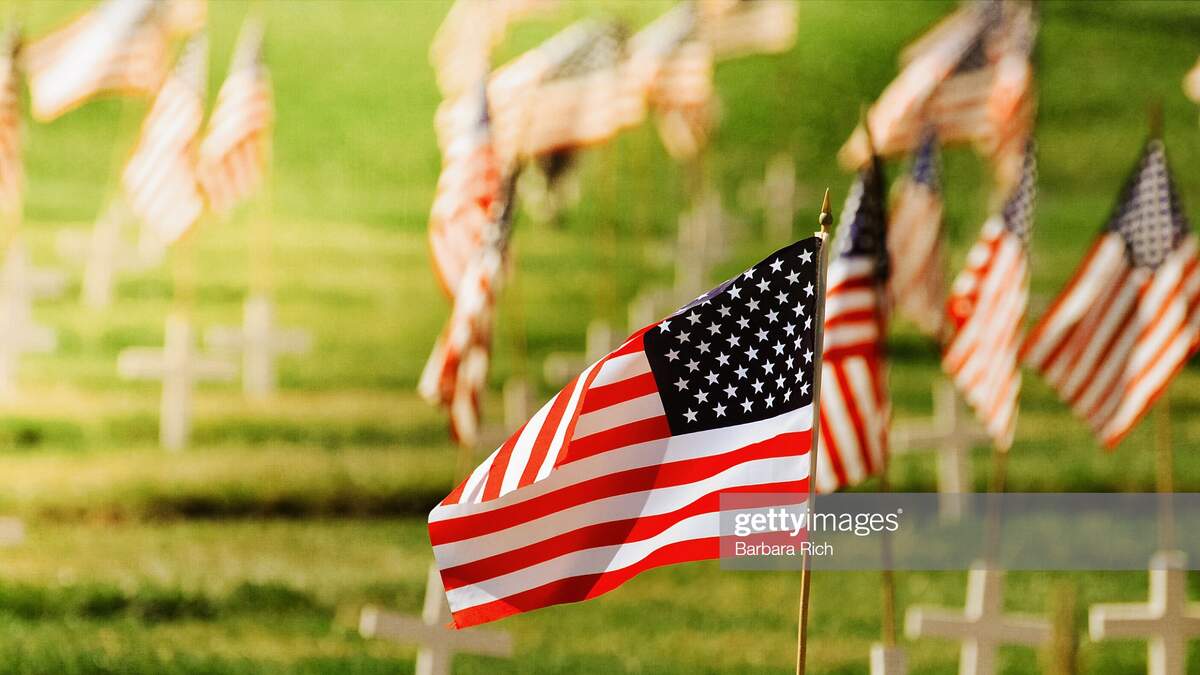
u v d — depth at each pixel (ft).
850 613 104.78
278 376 135.85
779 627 102.68
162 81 160.35
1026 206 89.97
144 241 158.92
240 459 122.62
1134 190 91.25
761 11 180.86
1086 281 91.66
